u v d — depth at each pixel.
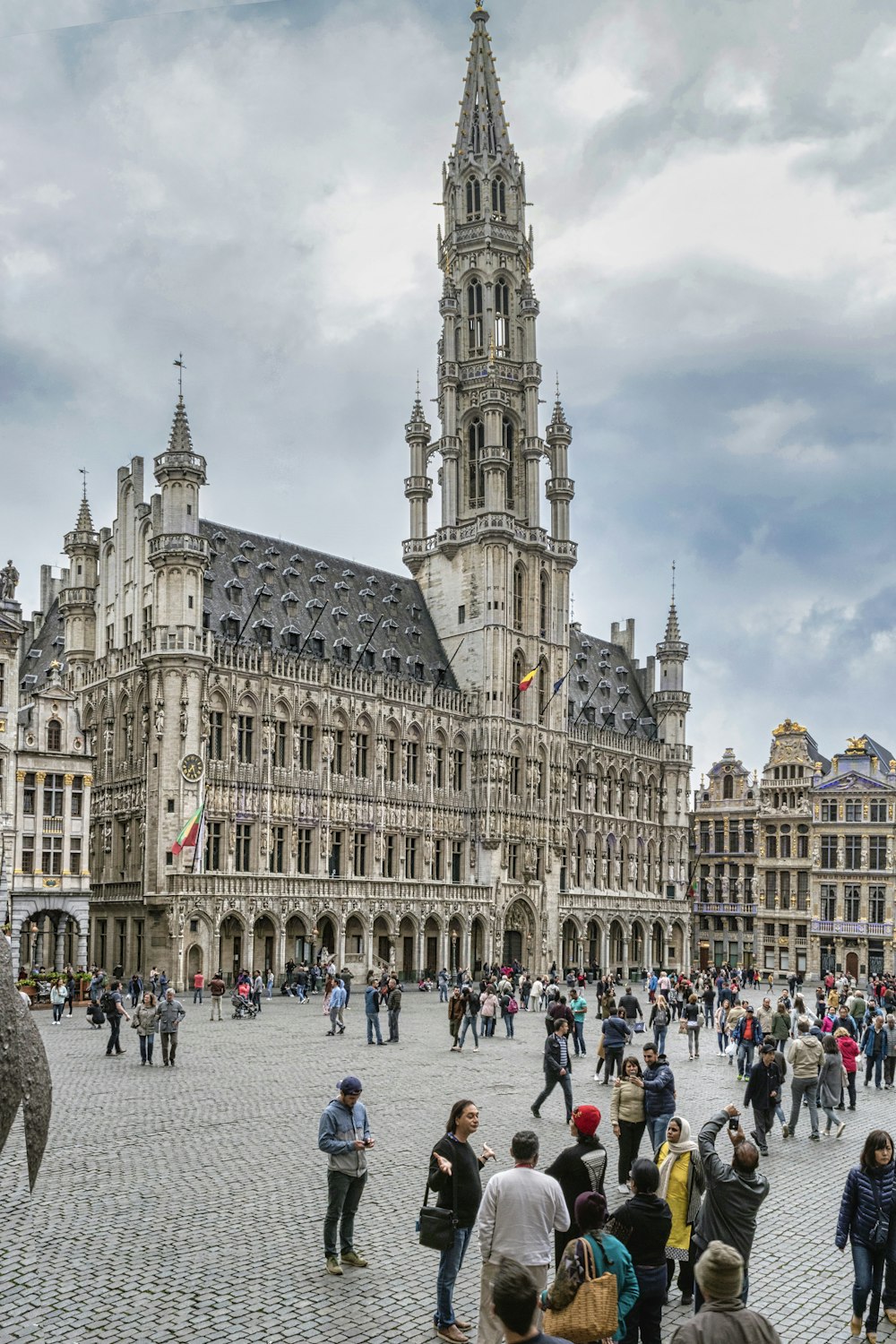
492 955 95.38
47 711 67.56
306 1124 26.27
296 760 83.19
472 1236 18.31
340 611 93.19
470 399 106.94
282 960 77.50
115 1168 22.05
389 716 90.88
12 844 64.88
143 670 77.75
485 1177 21.91
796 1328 15.05
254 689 80.88
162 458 77.31
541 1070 35.72
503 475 101.38
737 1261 9.89
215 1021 51.03
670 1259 15.02
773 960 119.31
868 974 112.50
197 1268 16.50
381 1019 53.97
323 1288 15.78
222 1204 19.67
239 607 84.56
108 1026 47.22
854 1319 14.72
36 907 65.94
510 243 109.56
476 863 97.06
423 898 89.31
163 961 71.94
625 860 116.88
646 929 116.31
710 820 126.31
